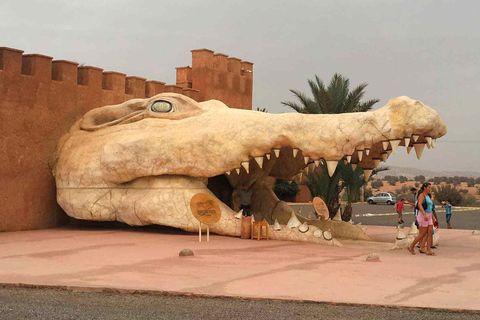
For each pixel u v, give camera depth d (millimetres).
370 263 9656
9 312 6246
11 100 15211
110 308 6484
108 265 9305
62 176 15500
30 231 15164
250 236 13391
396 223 24156
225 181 16234
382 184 106500
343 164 21062
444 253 11367
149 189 14344
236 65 22219
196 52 20797
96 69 17406
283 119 12898
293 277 8227
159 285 7574
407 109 11703
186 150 13789
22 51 15555
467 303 6570
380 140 11922
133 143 14250
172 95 15164
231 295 6996
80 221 16719
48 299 6961
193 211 12508
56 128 16266
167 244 12164
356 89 20844
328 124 12422
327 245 12312
